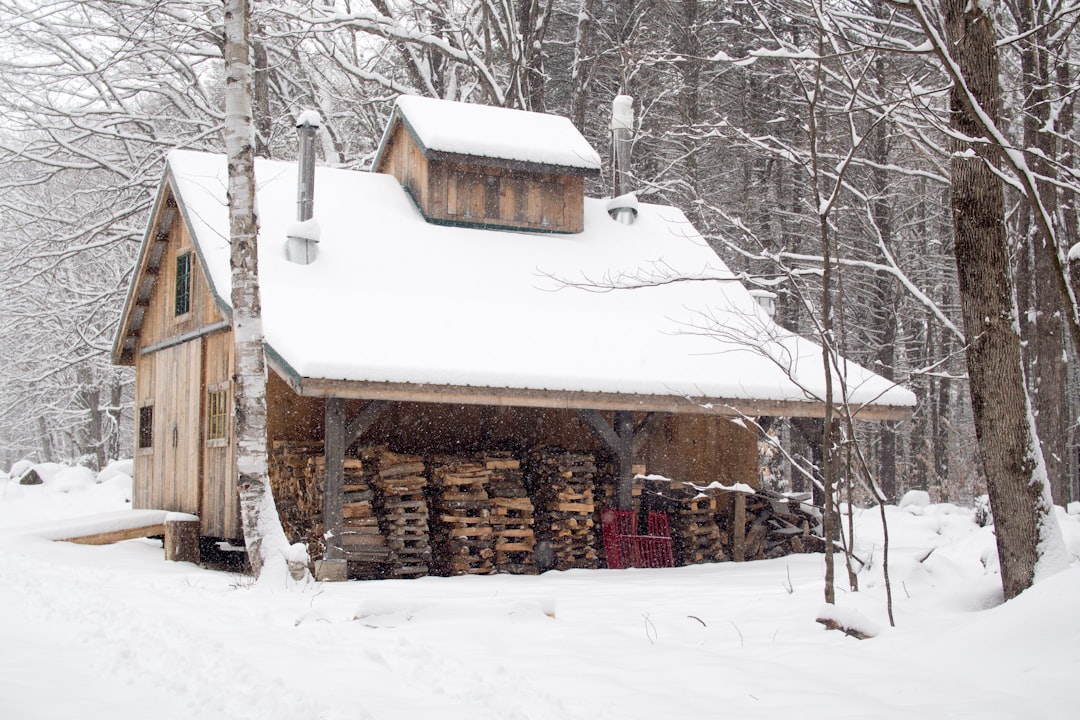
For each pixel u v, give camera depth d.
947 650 6.84
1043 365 17.23
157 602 9.18
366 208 18.58
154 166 25.77
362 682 6.23
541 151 19.22
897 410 15.91
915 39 15.55
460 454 15.41
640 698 6.01
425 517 14.30
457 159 18.59
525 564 14.98
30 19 23.45
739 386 15.02
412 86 31.33
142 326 19.73
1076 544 9.58
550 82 35.72
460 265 17.41
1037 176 7.41
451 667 6.65
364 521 13.84
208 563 15.64
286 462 14.55
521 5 29.72
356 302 15.04
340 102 31.67
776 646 7.55
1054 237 6.76
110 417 36.78
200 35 25.95
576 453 15.74
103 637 7.28
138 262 18.84
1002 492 8.03
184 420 17.11
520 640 7.82
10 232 27.62
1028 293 18.53
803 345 17.59
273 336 13.05
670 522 16.81
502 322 15.52
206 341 16.47
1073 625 6.54
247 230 11.62
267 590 10.68
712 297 18.70
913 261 31.45
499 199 19.33
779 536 17.50
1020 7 14.63
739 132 12.02
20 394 35.78
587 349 15.18
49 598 9.02
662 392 14.55
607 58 33.47
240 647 7.14
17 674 5.92
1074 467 29.20
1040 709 5.60
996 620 6.93
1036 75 14.30
